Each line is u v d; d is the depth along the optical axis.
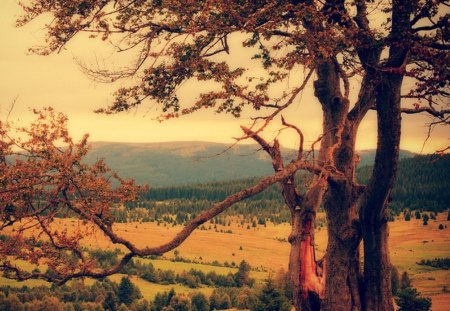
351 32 10.84
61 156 10.41
